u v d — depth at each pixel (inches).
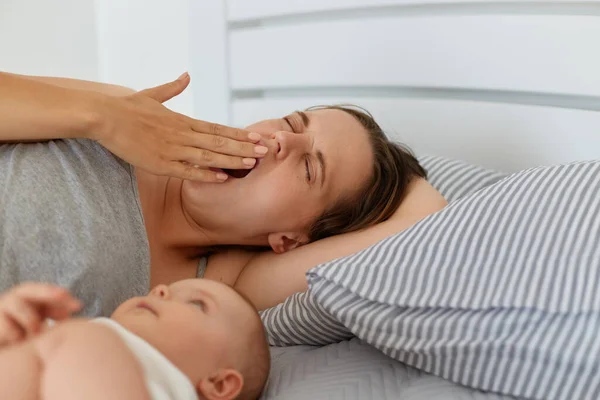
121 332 26.9
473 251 36.8
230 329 32.2
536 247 35.8
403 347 35.0
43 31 82.7
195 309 31.9
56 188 36.3
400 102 67.6
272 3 70.8
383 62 66.7
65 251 34.8
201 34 75.4
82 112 38.0
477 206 39.4
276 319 43.3
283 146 46.5
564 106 59.8
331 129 50.2
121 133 39.7
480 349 33.1
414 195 51.6
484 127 63.5
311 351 41.4
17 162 36.5
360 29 67.2
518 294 33.7
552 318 32.9
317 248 48.8
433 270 36.7
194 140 43.3
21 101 36.4
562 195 38.4
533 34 58.6
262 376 33.9
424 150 67.4
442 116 65.6
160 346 29.6
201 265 52.2
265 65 73.2
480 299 34.4
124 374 22.0
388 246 39.0
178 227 49.6
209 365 30.8
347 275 37.4
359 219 50.4
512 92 62.2
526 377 32.7
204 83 76.7
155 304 31.5
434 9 63.9
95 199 37.8
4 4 79.5
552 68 58.2
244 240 50.5
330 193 49.3
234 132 45.6
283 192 46.9
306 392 34.4
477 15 61.4
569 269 33.9
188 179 43.9
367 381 35.2
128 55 86.0
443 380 35.0
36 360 22.6
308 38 70.2
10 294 23.7
